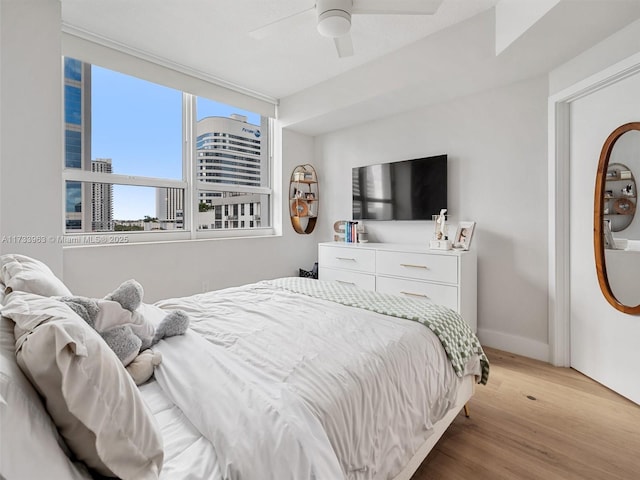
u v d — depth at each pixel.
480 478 1.40
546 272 2.58
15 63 1.93
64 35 2.41
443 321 1.61
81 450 0.62
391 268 3.03
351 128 3.90
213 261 3.35
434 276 2.75
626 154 2.02
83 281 2.50
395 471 1.08
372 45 2.73
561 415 1.86
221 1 2.19
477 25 2.34
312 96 3.55
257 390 0.94
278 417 0.84
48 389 0.58
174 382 1.01
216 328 1.46
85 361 0.60
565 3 1.68
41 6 2.02
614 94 2.06
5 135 1.91
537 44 2.08
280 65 3.07
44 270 1.29
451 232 3.10
